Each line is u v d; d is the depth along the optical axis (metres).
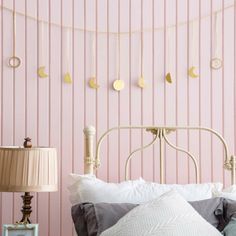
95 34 4.20
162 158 4.08
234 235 3.25
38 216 4.12
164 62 4.21
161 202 3.34
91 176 3.82
